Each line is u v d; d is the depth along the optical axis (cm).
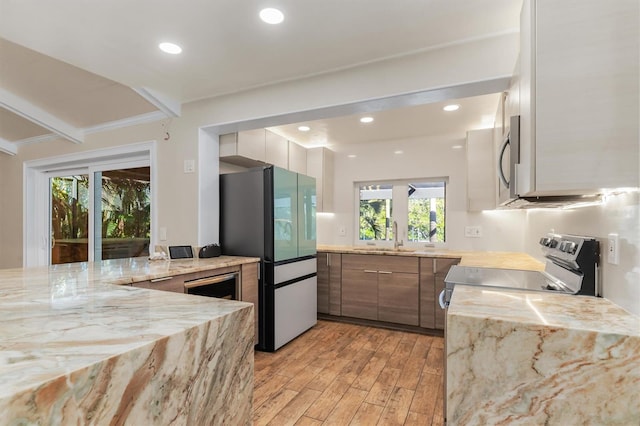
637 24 104
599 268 136
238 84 261
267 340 290
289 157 399
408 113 319
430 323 336
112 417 62
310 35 192
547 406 98
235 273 267
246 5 164
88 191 379
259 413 196
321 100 243
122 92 288
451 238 395
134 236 341
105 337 74
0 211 423
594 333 93
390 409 200
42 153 388
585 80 109
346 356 281
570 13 110
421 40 197
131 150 328
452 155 397
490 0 160
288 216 316
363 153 444
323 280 388
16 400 48
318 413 196
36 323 85
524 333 100
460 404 107
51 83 288
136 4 164
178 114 301
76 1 162
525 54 124
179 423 77
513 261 268
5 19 177
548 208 224
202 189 296
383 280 358
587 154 108
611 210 126
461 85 202
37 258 408
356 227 455
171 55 215
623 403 91
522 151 129
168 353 75
